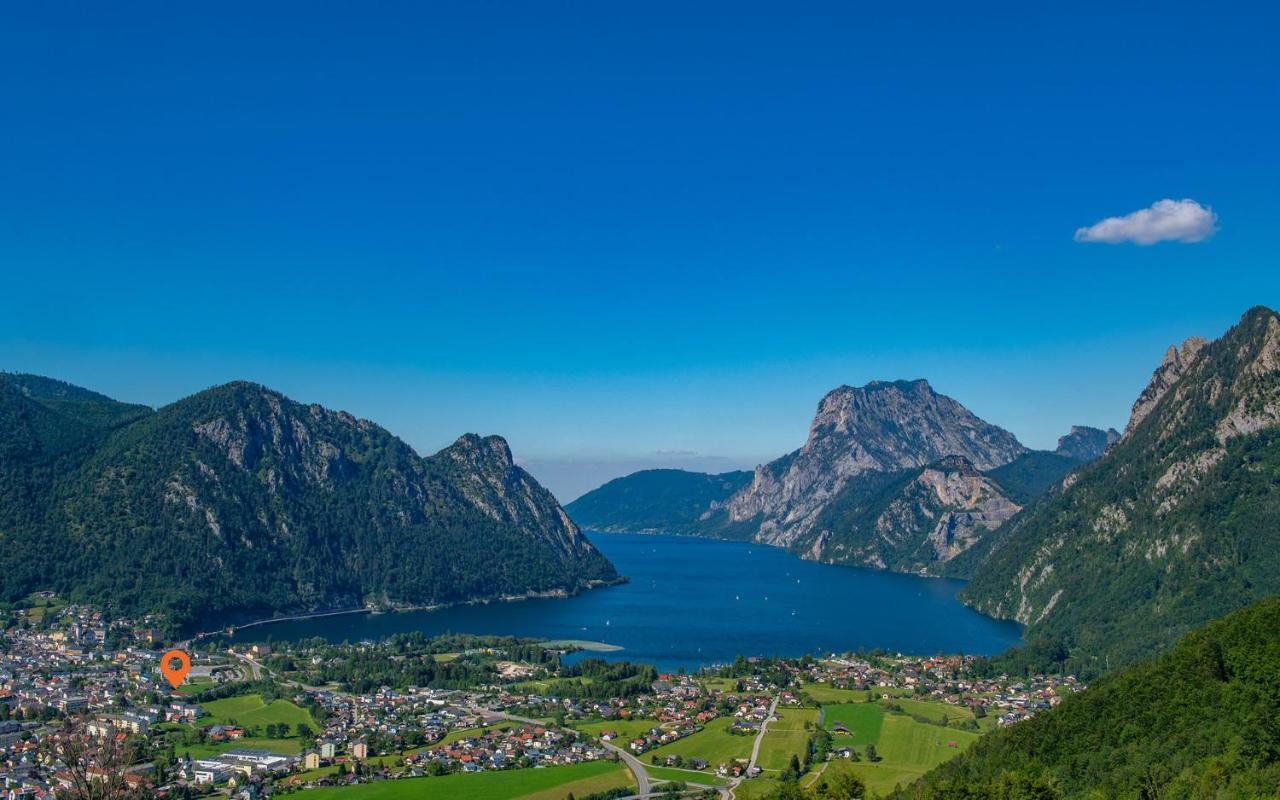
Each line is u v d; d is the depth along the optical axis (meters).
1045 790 187.38
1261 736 184.75
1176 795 180.75
